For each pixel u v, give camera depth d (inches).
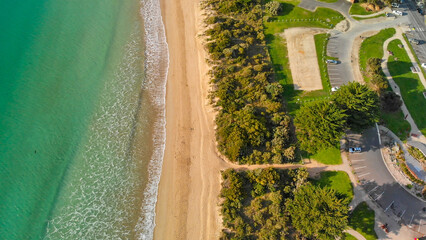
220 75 3491.6
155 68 3703.3
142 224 2714.1
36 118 3240.7
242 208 2716.5
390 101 3304.6
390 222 2714.1
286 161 2970.0
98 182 2925.7
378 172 2965.1
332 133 2760.8
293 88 3489.2
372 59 3558.1
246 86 3437.5
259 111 3282.5
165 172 2979.8
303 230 2407.7
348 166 2989.7
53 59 3671.3
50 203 2795.3
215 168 2974.9
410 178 2925.7
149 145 3144.7
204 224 2684.5
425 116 3373.5
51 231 2662.4
